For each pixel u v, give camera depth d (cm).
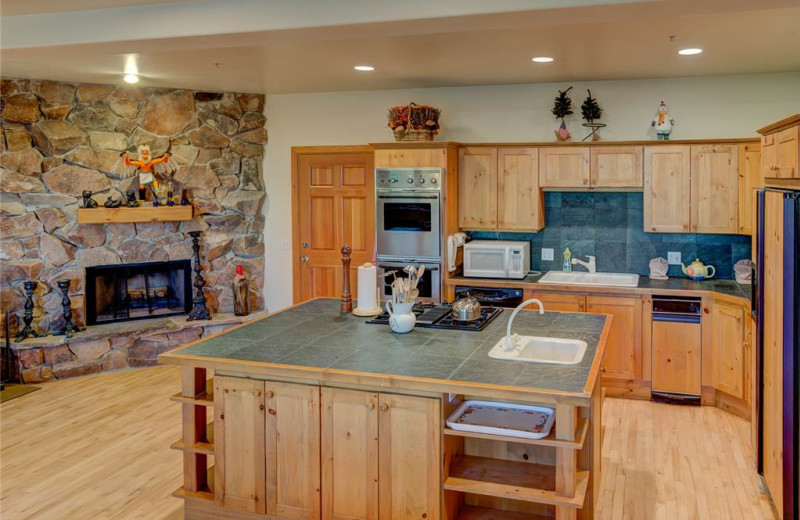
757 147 520
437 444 300
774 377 348
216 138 668
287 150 693
